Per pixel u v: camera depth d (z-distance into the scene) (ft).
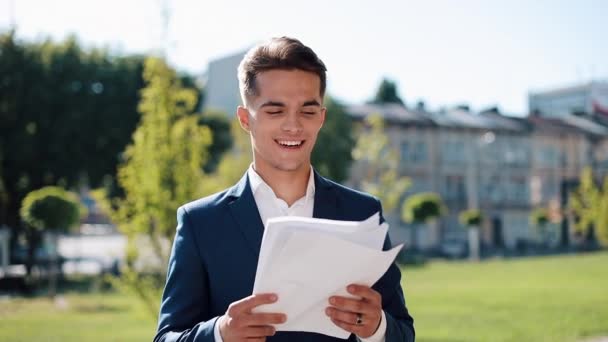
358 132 125.59
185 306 7.27
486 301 53.42
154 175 30.99
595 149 177.27
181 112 32.71
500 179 164.04
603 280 70.49
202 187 32.48
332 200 7.85
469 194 159.84
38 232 83.92
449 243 142.92
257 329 6.33
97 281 82.84
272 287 6.27
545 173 169.68
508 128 164.45
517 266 97.91
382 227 6.49
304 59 7.20
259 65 7.20
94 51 105.19
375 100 220.64
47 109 98.22
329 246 6.07
